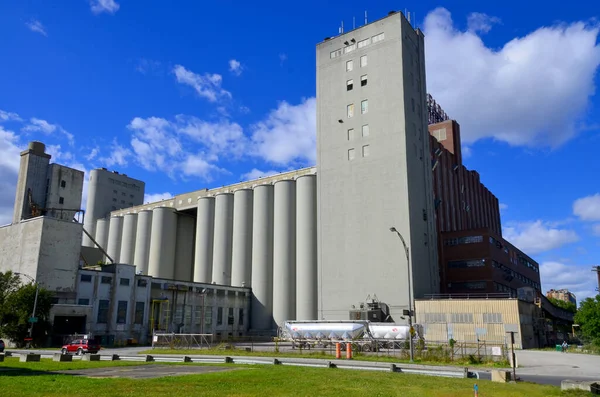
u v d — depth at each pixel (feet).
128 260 352.28
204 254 303.48
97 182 422.82
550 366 119.24
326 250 240.53
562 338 390.83
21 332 176.76
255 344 195.72
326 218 244.83
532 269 386.11
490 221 405.59
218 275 290.15
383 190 228.84
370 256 225.15
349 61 257.96
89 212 416.46
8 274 190.39
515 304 188.14
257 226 278.87
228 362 110.32
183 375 77.71
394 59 241.14
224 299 258.98
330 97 260.21
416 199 229.86
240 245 284.41
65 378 70.59
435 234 245.65
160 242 330.95
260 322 264.31
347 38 261.65
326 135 256.32
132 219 360.69
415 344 150.61
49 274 198.18
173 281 237.86
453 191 309.01
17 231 213.25
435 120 355.77
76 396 52.01
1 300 182.29
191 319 240.73
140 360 117.39
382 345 172.86
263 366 99.86
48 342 182.19
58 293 197.36
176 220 345.31
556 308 350.43
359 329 179.22
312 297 248.52
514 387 69.56
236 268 282.56
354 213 235.61
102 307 206.49
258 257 273.54
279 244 265.95
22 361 102.99
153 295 229.04
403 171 224.74
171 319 231.71
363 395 57.47
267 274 270.05
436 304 201.98
